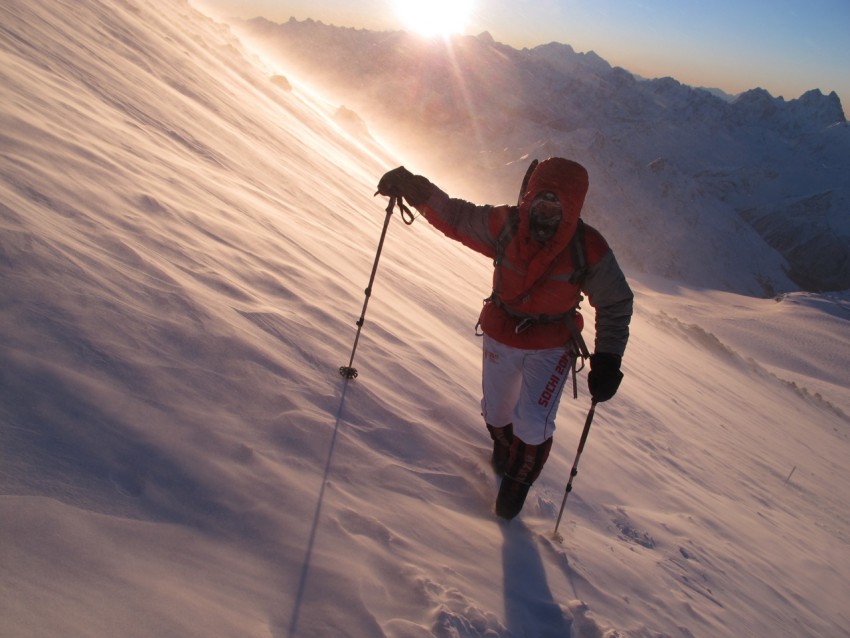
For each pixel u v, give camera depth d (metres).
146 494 1.94
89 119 5.45
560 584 2.73
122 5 16.20
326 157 18.23
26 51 6.57
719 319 119.56
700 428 12.20
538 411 2.99
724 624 3.29
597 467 4.71
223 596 1.73
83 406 2.10
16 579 1.45
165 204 4.36
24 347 2.19
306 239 6.13
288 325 3.55
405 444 3.16
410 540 2.45
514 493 2.96
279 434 2.60
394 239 11.28
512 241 2.90
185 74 12.59
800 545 6.78
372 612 1.93
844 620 4.86
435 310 7.02
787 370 91.19
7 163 3.51
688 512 5.09
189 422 2.33
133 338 2.59
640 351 22.09
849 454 27.55
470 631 2.08
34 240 2.80
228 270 3.90
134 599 1.57
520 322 3.01
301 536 2.10
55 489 1.76
